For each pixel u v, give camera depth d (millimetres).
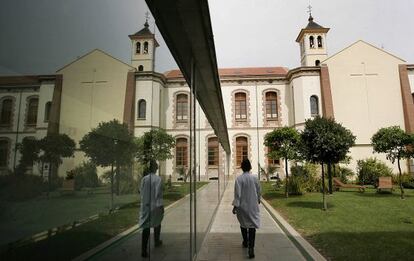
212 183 10883
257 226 5512
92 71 1885
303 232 7230
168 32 4039
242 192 5617
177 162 4230
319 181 17688
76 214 1671
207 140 12359
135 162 2719
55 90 1447
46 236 1389
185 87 5129
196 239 5535
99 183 1980
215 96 7801
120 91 2379
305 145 11781
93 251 1864
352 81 29266
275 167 29484
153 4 3344
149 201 3006
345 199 13500
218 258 5473
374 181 20281
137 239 2613
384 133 15070
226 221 9383
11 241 1163
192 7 3471
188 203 4711
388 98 28891
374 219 8711
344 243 6039
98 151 1978
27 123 1245
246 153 31625
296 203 12523
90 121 1866
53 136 1439
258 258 5434
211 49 4754
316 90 29500
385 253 5352
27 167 1249
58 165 1492
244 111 32312
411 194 15328
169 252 3559
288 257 5477
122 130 2434
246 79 32375
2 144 1111
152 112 3268
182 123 4676
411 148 14320
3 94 1104
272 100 32219
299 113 29484
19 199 1207
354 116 28781
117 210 2268
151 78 3262
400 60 29297
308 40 34625
